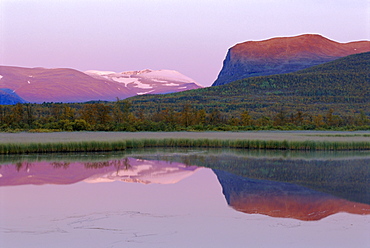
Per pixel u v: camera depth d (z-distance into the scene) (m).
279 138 49.91
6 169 29.88
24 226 15.12
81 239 13.78
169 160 36.12
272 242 13.75
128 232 14.53
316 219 16.41
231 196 20.64
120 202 19.17
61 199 19.78
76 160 35.56
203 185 23.78
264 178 26.41
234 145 48.69
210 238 13.98
